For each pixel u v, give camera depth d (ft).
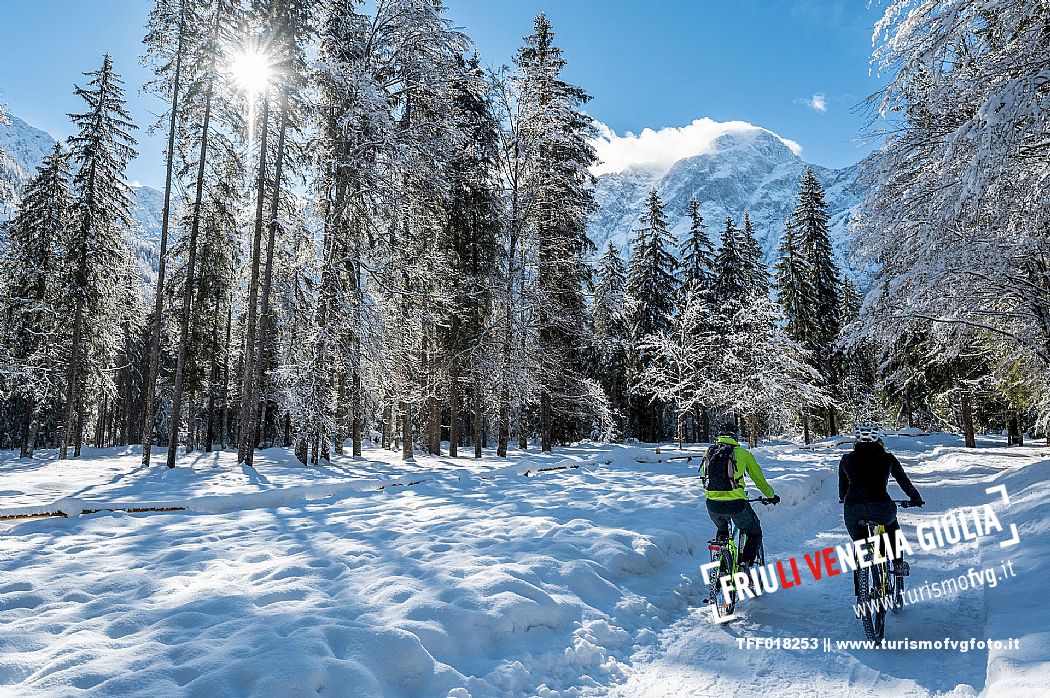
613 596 18.86
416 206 73.31
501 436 83.41
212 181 72.74
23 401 116.37
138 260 101.60
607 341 112.37
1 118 51.31
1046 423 61.11
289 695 10.64
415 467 66.54
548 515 30.55
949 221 36.65
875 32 35.58
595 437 109.29
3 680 11.42
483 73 79.87
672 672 14.53
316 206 70.90
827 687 13.47
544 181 80.89
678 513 31.17
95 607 15.89
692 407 102.01
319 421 65.92
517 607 15.65
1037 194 31.78
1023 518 27.61
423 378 77.05
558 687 13.37
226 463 69.62
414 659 12.73
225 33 62.95
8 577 19.02
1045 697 10.02
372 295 68.39
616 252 128.98
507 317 77.66
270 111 64.18
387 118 63.52
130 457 94.58
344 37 66.44
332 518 30.78
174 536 25.70
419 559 20.89
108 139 85.87
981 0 29.04
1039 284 40.32
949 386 95.14
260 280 68.28
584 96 88.53
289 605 15.38
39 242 88.99
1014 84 24.99
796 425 134.00
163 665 11.61
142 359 154.40
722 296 121.49
